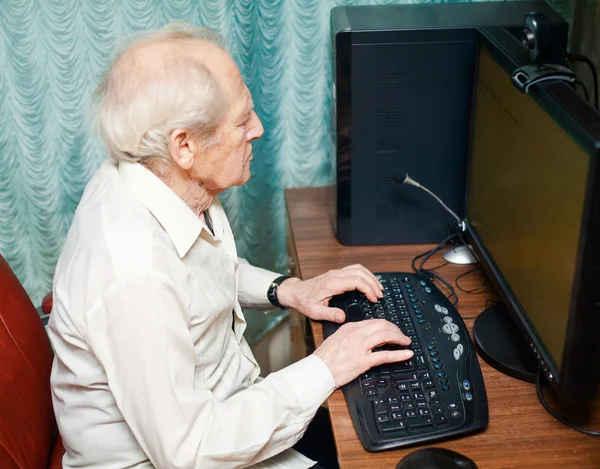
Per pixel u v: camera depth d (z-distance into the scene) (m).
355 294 1.37
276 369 2.08
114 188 1.14
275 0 1.61
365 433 1.05
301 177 1.83
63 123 1.65
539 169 1.03
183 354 1.06
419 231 1.57
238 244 1.86
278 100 1.73
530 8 1.48
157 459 1.05
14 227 1.73
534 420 1.07
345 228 1.57
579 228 0.88
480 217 1.39
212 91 1.08
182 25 1.21
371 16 1.47
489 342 1.22
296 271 1.65
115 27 1.59
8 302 1.24
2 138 1.64
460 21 1.42
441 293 1.34
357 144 1.49
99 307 1.03
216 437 1.05
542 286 1.04
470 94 1.44
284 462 1.23
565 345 0.94
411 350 1.19
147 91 1.07
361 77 1.42
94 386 1.10
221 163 1.16
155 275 1.04
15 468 1.13
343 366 1.14
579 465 0.99
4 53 1.57
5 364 1.18
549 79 1.01
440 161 1.50
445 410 1.07
